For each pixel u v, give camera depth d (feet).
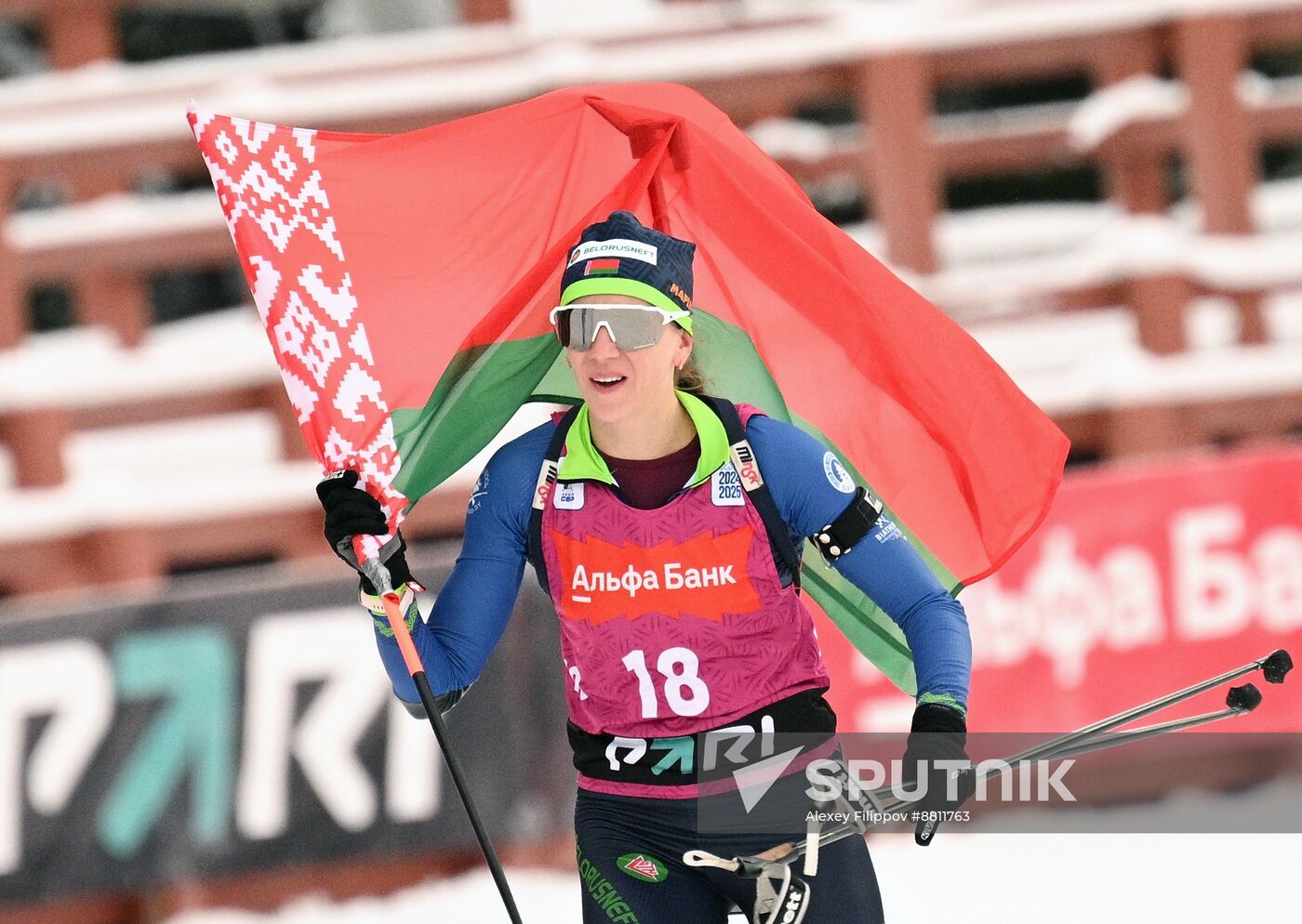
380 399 30.58
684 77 96.43
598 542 27.17
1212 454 98.12
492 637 28.73
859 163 110.32
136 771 73.26
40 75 167.02
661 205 32.68
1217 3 98.63
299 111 94.17
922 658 27.50
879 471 32.58
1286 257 95.30
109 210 103.30
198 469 101.81
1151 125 102.58
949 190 180.34
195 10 166.40
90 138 94.89
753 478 26.96
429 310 31.32
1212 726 79.36
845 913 28.12
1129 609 78.43
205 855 72.90
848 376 32.48
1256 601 78.54
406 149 31.78
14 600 90.63
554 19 96.89
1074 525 78.59
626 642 27.17
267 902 75.82
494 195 32.22
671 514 26.86
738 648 27.14
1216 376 93.61
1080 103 181.78
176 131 94.99
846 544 27.86
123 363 92.84
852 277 31.53
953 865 71.82
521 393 32.32
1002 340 110.93
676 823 27.63
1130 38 99.81
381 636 28.04
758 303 32.60
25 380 91.20
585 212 32.89
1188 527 78.69
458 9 164.04
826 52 97.35
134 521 90.12
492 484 28.58
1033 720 77.36
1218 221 98.94
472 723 74.18
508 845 75.72
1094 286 96.58
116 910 76.13
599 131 32.76
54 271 95.76
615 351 26.20
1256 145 101.09
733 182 31.96
